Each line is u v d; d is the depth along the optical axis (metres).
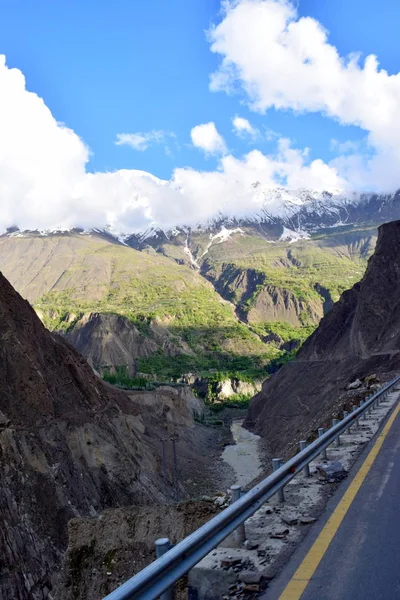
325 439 11.09
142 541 10.41
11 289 48.97
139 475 43.03
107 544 10.73
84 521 11.34
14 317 46.16
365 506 7.99
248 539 6.79
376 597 5.08
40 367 42.59
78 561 10.84
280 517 7.71
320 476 10.12
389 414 18.80
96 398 50.41
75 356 59.88
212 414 135.00
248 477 58.97
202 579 5.73
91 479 36.84
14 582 20.92
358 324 70.25
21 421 34.38
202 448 82.12
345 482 9.59
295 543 6.64
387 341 61.38
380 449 12.36
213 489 55.31
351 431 15.51
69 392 45.38
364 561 5.93
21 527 24.69
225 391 158.38
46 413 37.50
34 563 22.95
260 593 5.34
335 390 58.38
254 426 96.56
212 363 198.50
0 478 27.05
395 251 71.31
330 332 88.50
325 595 5.19
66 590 10.55
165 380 168.75
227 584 5.59
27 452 30.62
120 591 3.94
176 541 9.96
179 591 6.33
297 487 9.43
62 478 31.25
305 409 67.81
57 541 26.03
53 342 50.69
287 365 99.06
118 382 112.56
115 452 41.28
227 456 73.88
